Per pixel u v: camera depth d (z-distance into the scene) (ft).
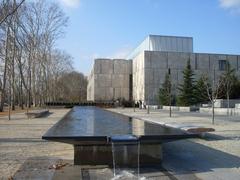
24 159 31.71
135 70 262.88
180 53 243.40
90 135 25.41
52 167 27.40
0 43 143.43
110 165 27.48
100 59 269.85
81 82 402.31
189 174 25.41
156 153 27.50
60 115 114.83
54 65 258.37
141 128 31.17
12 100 165.68
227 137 47.26
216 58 246.88
